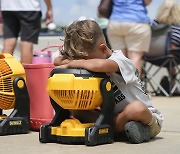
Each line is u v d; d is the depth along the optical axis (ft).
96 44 21.56
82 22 21.71
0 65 24.90
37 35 34.88
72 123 21.44
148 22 41.52
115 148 20.67
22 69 25.21
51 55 30.50
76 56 21.75
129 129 21.49
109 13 42.47
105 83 20.97
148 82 55.01
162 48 48.14
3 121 24.36
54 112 24.80
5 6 35.01
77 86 20.43
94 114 22.29
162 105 39.70
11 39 36.06
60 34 57.72
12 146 21.48
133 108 21.47
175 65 49.85
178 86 51.88
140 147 20.93
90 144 20.97
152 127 22.62
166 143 22.02
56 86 20.81
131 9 40.91
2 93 24.71
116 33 42.01
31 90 26.32
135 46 41.60
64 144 21.67
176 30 48.67
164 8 49.26
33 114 26.32
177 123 28.86
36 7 34.27
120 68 21.49
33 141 22.68
